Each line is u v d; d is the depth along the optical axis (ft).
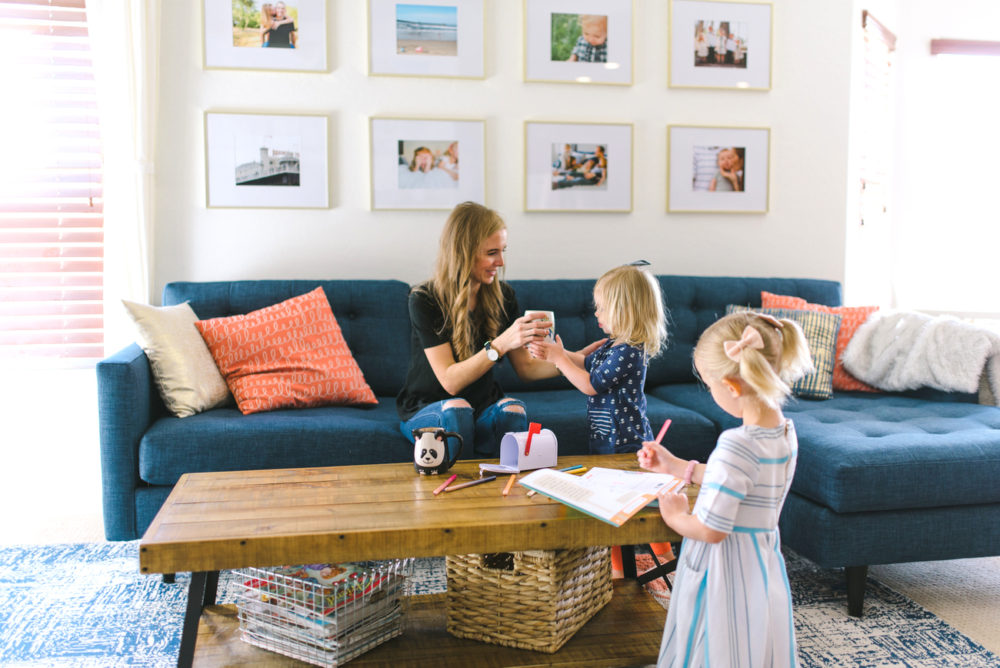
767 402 4.27
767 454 4.40
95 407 9.68
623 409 6.47
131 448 6.88
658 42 10.40
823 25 10.81
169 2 9.25
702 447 7.64
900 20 11.93
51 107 9.28
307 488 5.39
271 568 5.29
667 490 5.06
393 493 5.27
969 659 5.73
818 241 11.04
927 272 12.07
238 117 9.46
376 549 4.53
